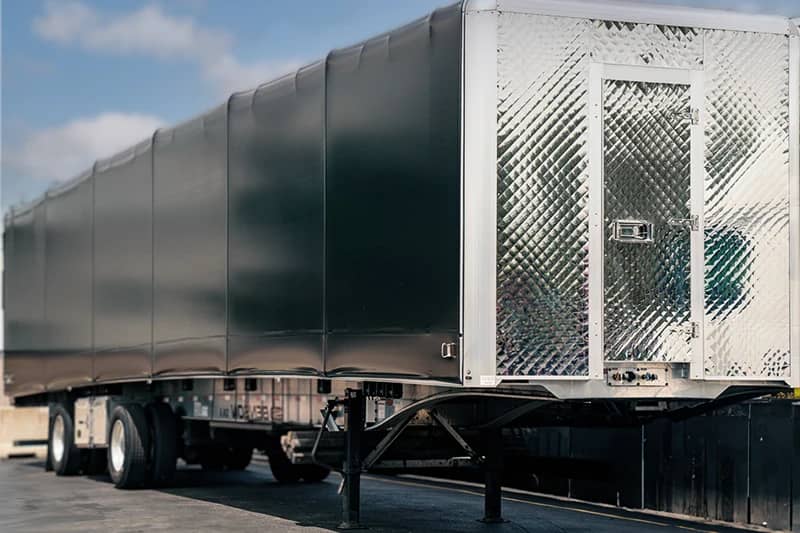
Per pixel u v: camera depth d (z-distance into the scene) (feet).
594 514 42.29
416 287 30.73
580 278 29.45
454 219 29.45
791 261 31.37
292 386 40.60
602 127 29.89
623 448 45.03
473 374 28.78
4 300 67.82
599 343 29.48
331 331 34.30
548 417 35.81
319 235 35.06
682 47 30.63
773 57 31.40
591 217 29.60
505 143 29.17
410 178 31.14
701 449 41.75
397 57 31.91
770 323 31.07
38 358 61.16
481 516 41.24
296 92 36.63
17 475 61.05
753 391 32.17
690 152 30.60
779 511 38.40
